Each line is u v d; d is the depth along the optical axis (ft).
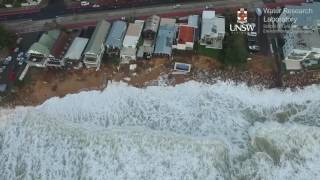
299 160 192.65
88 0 261.65
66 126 209.56
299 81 221.25
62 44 235.40
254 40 236.43
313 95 216.95
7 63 235.81
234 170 191.11
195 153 195.21
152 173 190.70
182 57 233.14
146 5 256.52
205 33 232.12
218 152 194.80
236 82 223.30
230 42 228.63
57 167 195.83
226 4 254.27
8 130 211.82
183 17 249.75
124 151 198.18
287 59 226.99
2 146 206.59
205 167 191.01
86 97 222.89
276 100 216.33
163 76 228.02
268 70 225.76
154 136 201.98
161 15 251.60
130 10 255.09
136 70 230.27
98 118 215.10
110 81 227.81
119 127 209.67
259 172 189.78
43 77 230.07
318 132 198.90
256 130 203.41
